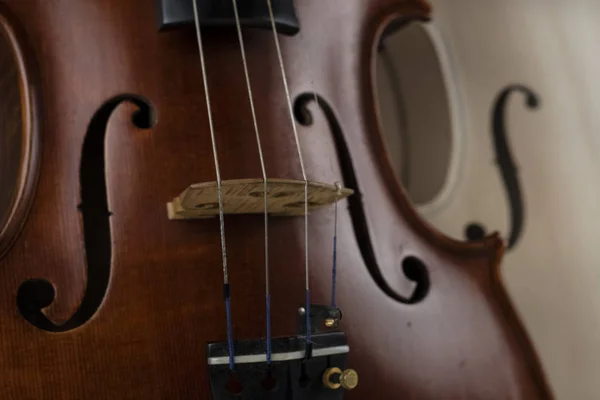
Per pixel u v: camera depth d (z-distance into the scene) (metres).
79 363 0.26
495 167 0.44
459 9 0.44
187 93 0.29
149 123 0.28
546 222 0.44
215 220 0.28
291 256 0.28
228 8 0.29
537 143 0.45
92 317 0.26
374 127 0.31
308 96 0.30
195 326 0.27
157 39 0.29
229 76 0.29
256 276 0.28
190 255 0.27
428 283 0.30
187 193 0.25
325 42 0.31
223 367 0.25
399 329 0.29
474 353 0.30
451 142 0.43
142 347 0.26
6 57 0.30
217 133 0.28
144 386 0.26
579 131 0.45
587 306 0.44
